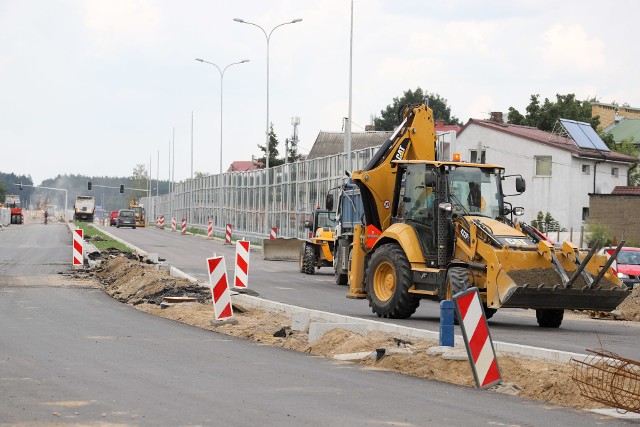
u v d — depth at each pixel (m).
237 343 17.69
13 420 9.92
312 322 18.62
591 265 21.25
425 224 23.11
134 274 32.12
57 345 16.64
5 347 16.20
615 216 63.44
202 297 26.23
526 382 13.12
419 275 22.59
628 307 26.45
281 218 69.00
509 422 10.50
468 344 12.87
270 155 109.38
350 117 50.62
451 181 23.16
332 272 45.41
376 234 24.73
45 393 11.65
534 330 21.31
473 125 72.44
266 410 10.77
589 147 70.44
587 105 95.81
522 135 69.94
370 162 25.98
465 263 21.72
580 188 69.25
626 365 13.11
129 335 18.56
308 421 10.16
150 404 11.00
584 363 13.16
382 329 18.88
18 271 37.88
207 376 13.38
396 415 10.69
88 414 10.32
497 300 20.59
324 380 13.28
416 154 26.17
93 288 30.92
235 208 86.00
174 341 17.73
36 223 163.88
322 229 42.97
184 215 117.62
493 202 23.38
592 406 11.77
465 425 10.23
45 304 25.06
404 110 26.66
